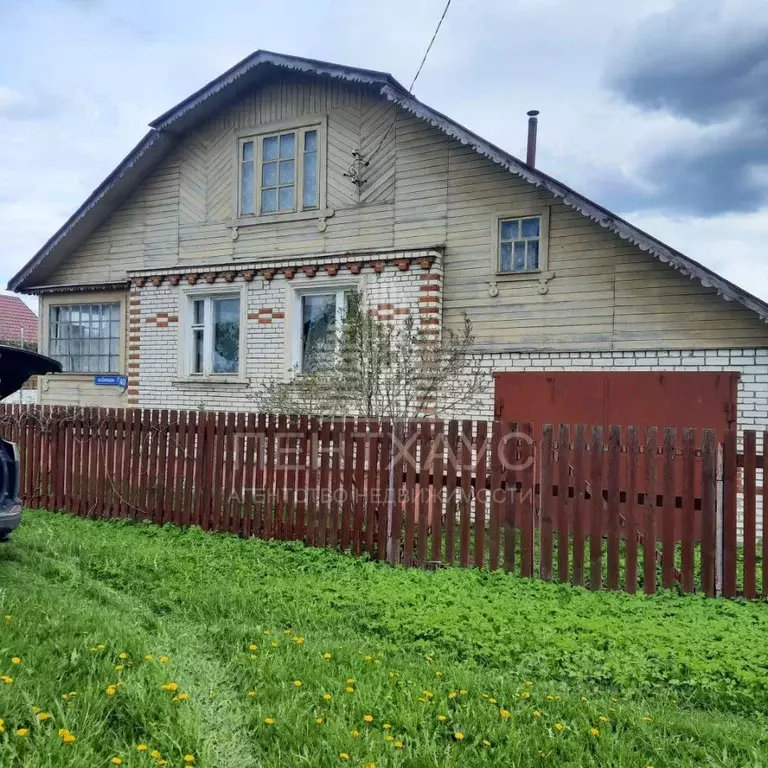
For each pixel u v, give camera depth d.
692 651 4.00
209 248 11.04
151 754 2.63
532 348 8.50
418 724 3.07
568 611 4.73
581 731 3.05
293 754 2.75
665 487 5.26
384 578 5.54
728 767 2.82
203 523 7.16
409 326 8.16
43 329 12.75
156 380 11.20
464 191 9.02
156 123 10.92
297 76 10.28
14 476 5.60
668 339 7.78
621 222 7.51
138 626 4.11
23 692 2.95
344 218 9.89
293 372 9.92
